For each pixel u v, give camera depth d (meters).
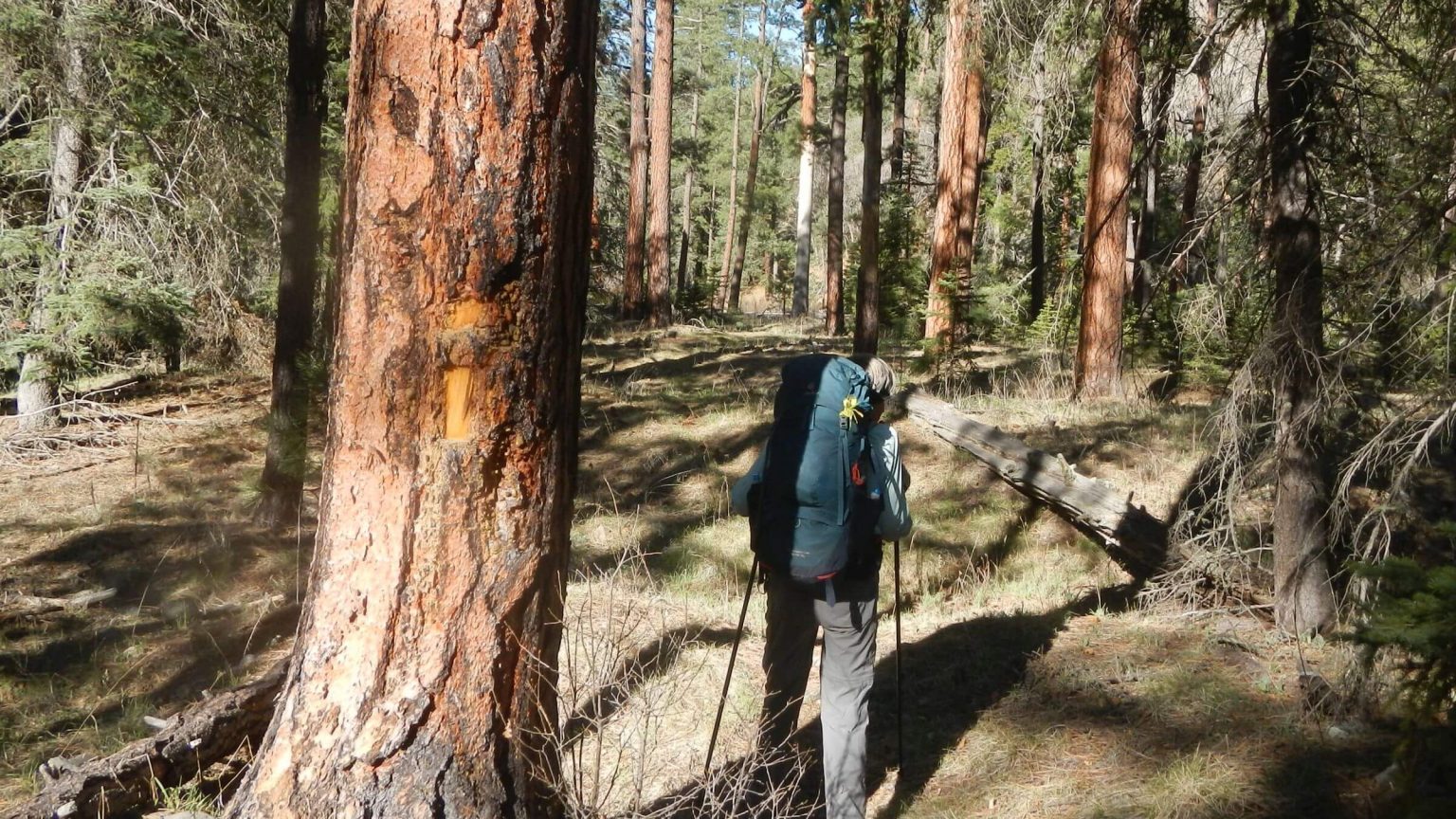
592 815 3.14
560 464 2.93
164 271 14.65
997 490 9.79
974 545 8.72
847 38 14.62
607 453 11.78
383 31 2.68
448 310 2.71
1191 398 12.28
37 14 12.96
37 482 11.36
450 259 2.69
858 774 4.09
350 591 2.77
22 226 14.36
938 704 5.27
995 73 12.53
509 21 2.69
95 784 3.67
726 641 6.14
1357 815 3.87
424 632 2.76
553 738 2.96
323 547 2.82
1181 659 5.49
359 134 2.75
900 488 4.18
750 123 54.75
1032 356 15.91
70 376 14.36
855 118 53.31
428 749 2.75
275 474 8.82
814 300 54.34
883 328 21.39
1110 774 4.43
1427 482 7.54
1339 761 4.27
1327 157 5.97
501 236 2.71
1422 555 6.05
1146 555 6.53
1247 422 6.09
